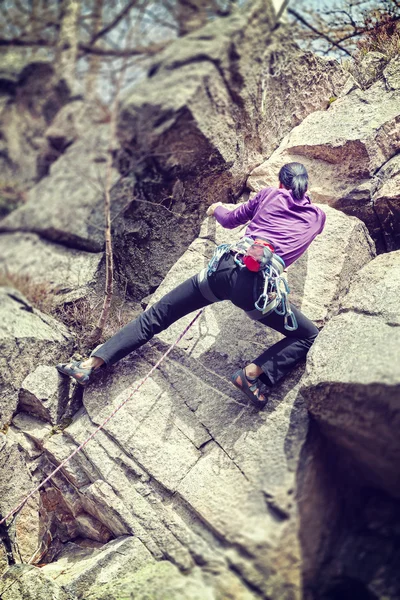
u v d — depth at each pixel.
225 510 2.84
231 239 3.85
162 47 6.59
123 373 3.56
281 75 4.35
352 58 4.50
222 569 2.67
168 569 2.85
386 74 4.11
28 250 5.25
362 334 3.03
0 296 4.41
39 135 7.05
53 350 3.93
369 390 2.62
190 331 3.64
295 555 2.55
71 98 6.89
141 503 3.16
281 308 3.10
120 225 4.39
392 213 3.68
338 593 2.57
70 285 4.46
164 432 3.32
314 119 4.15
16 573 3.20
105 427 3.38
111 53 6.93
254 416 3.23
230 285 3.08
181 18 6.54
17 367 3.77
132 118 4.59
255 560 2.58
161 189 4.32
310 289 3.48
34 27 7.41
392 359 2.68
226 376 3.45
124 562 3.00
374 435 2.57
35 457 3.59
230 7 6.37
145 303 3.96
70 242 5.03
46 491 3.58
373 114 3.88
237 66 4.35
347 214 3.80
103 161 5.88
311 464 2.78
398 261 3.47
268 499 2.68
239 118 4.29
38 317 4.18
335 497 2.78
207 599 2.60
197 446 3.25
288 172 3.27
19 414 3.75
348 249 3.56
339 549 2.66
